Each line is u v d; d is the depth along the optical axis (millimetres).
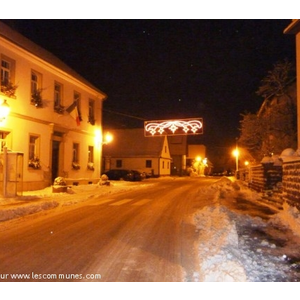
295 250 8078
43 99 24031
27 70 22234
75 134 28891
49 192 21844
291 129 24500
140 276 6445
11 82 20719
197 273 6566
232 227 9492
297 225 9844
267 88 25094
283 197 13602
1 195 18250
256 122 25578
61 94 26516
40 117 23703
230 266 6422
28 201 17516
